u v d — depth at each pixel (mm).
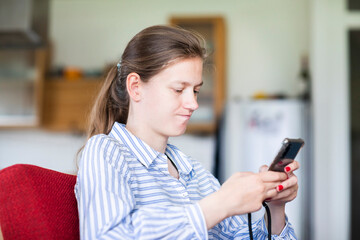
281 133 4121
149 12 4969
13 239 864
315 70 4211
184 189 1049
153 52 1021
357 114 4160
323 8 4254
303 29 4746
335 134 4148
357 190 4090
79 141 4898
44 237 871
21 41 4434
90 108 1337
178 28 1064
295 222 4098
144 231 808
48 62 4891
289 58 4734
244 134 4148
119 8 5004
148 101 1030
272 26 4789
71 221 959
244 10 4836
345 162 4125
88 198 881
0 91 4719
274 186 942
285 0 4797
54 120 4676
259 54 4773
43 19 4477
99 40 4984
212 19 4570
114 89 1174
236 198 860
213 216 838
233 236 1175
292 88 4703
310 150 4199
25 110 4688
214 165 4102
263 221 1113
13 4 4199
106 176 899
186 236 817
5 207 875
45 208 893
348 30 4230
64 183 995
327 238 4055
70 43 5004
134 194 963
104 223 833
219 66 4523
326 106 4168
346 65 4203
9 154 4953
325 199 4086
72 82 4699
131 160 1010
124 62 1105
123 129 1058
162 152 1083
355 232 4055
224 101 4562
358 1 4242
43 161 4918
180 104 1011
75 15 5031
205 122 4500
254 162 4109
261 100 4180
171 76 999
